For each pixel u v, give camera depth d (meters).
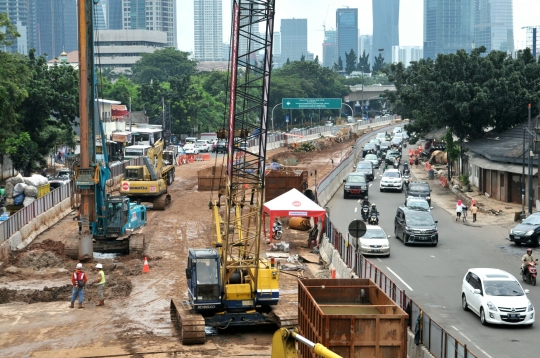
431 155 99.12
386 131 164.50
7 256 39.69
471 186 73.25
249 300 26.20
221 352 24.55
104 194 41.44
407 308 25.03
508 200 62.75
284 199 43.44
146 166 57.91
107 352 24.53
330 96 199.88
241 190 34.16
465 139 77.25
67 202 56.16
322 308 20.19
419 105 80.50
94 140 40.25
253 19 27.08
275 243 44.25
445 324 27.59
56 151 95.38
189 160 99.44
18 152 72.56
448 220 55.50
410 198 52.59
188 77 147.25
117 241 42.19
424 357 22.77
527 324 27.05
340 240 37.03
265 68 27.30
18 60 64.00
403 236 44.97
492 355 23.67
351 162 92.69
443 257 40.91
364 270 30.72
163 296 32.56
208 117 156.12
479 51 75.88
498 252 42.62
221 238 29.94
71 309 30.52
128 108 145.00
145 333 26.86
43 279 35.94
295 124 181.75
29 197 53.09
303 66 197.38
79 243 39.38
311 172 86.94
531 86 74.88
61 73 84.12
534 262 35.00
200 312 26.28
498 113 73.06
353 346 18.44
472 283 29.11
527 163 58.66
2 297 32.16
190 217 54.28
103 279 31.16
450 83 73.88
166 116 140.88
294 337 13.62
